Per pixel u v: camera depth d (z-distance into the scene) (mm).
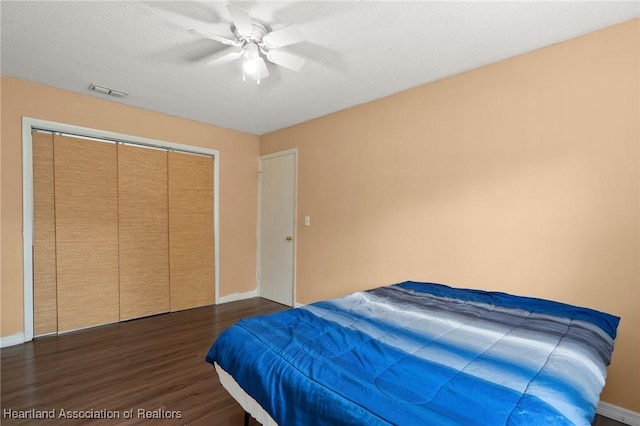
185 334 3072
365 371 1153
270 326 1644
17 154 2768
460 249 2514
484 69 2389
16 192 2770
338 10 1781
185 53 2287
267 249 4434
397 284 2648
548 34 1975
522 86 2205
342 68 2467
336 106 3330
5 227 2721
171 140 3715
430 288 2436
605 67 1890
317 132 3732
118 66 2486
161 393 2051
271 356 1333
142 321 3441
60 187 3006
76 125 3059
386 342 1411
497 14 1793
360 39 2064
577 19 1822
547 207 2096
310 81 2717
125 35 2055
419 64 2391
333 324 1653
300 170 3953
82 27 1960
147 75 2643
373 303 2072
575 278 1991
